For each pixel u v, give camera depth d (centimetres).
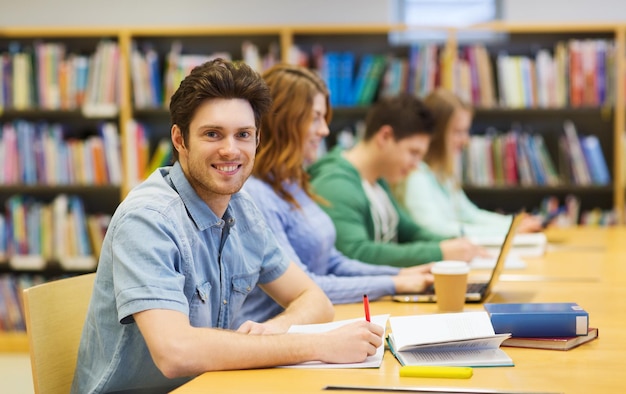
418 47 486
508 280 252
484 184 486
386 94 484
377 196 303
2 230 479
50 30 483
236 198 182
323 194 263
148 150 489
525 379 137
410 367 140
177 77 479
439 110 368
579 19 515
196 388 133
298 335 150
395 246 261
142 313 146
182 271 159
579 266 283
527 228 364
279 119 222
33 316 167
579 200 504
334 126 505
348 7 516
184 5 520
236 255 176
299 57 484
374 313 203
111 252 158
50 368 169
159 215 155
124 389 164
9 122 504
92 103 481
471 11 548
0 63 480
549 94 483
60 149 482
